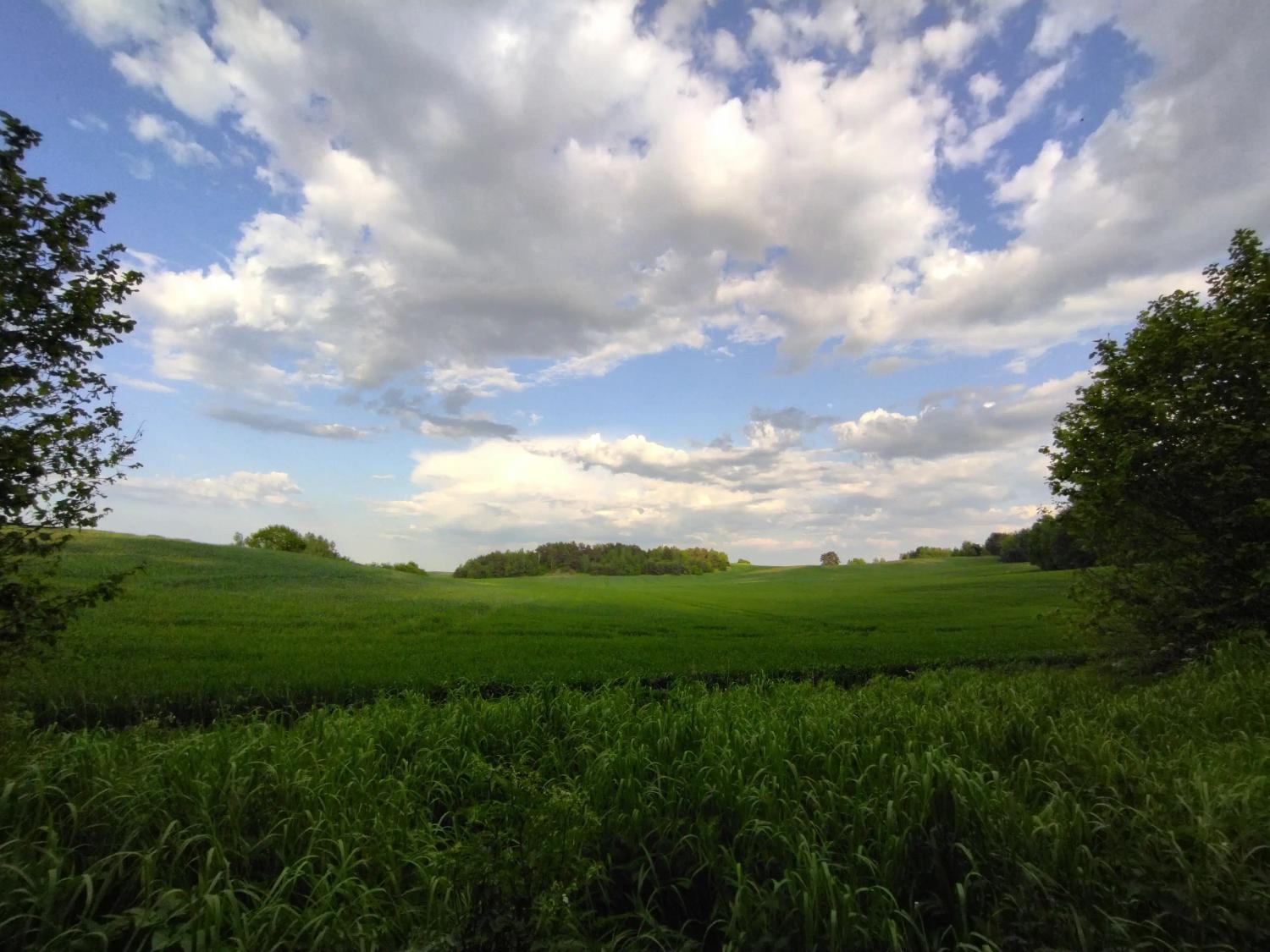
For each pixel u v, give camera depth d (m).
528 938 3.64
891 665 19.72
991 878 4.54
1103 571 14.59
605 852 5.28
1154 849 4.67
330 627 30.80
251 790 5.46
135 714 12.84
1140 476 12.66
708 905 4.98
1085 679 13.29
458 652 22.77
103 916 4.07
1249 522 11.64
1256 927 3.79
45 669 7.33
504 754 7.87
